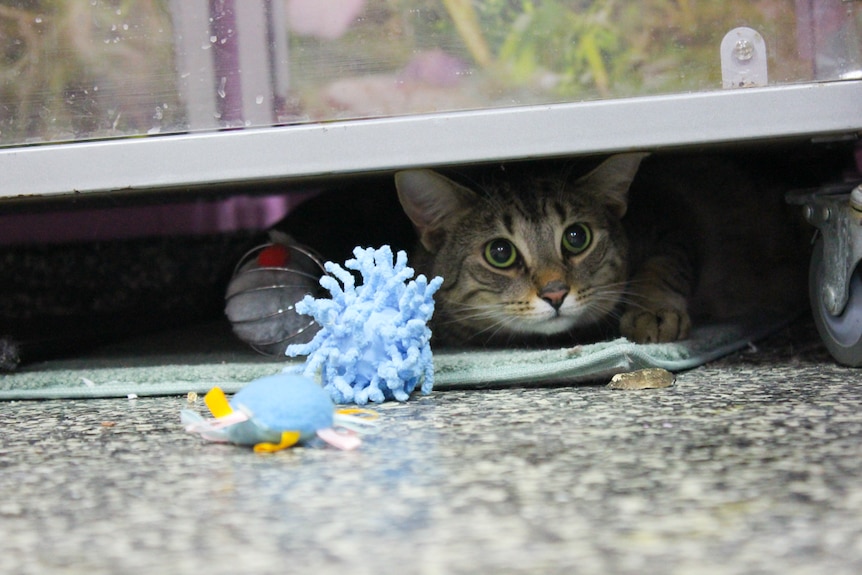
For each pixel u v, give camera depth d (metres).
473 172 1.99
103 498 0.92
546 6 1.52
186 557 0.74
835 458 0.94
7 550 0.78
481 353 1.68
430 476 0.94
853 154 1.91
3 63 1.58
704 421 1.14
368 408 1.32
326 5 1.54
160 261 2.39
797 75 1.49
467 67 1.54
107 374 1.62
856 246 1.41
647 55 1.52
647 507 0.82
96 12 1.57
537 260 1.84
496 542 0.75
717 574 0.66
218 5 1.55
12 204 2.06
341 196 2.16
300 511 0.85
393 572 0.69
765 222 2.06
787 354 1.72
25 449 1.15
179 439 1.18
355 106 1.54
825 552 0.69
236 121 1.56
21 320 2.14
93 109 1.58
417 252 2.00
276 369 1.58
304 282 1.73
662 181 2.15
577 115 1.47
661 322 1.72
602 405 1.28
